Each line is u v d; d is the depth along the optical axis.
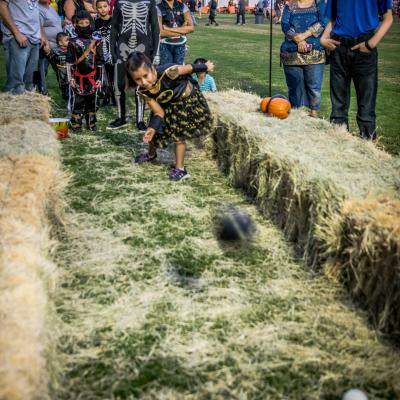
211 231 4.33
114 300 3.32
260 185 4.66
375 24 5.80
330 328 3.08
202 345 2.92
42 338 2.35
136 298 3.34
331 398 2.58
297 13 7.02
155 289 3.46
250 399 2.57
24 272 2.62
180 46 8.06
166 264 3.78
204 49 18.45
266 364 2.79
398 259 2.86
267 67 14.02
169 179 5.57
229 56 16.44
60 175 4.15
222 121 5.70
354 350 2.91
